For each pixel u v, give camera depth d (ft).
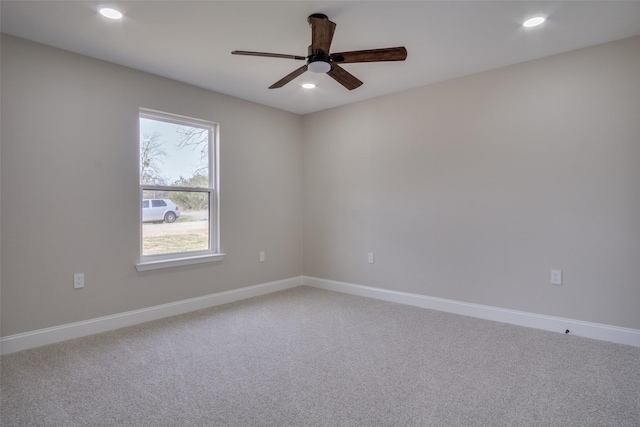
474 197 11.18
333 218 14.84
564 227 9.70
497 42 8.99
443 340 9.27
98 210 9.89
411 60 10.05
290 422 5.84
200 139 12.52
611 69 9.00
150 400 6.46
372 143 13.55
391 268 13.14
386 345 8.97
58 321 9.21
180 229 11.97
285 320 10.96
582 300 9.48
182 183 12.01
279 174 14.96
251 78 11.35
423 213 12.28
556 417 5.93
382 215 13.33
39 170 8.90
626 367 7.66
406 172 12.66
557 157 9.76
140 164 10.96
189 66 10.39
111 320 10.11
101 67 9.92
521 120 10.29
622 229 8.94
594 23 8.07
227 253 13.06
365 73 11.02
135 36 8.61
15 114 8.55
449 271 11.74
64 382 7.09
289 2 7.16
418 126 12.32
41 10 7.41
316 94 13.03
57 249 9.19
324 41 7.26
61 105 9.23
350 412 6.11
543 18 7.84
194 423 5.80
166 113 11.32
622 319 8.98
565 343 9.00
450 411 6.12
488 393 6.68
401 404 6.34
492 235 10.87
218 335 9.69
